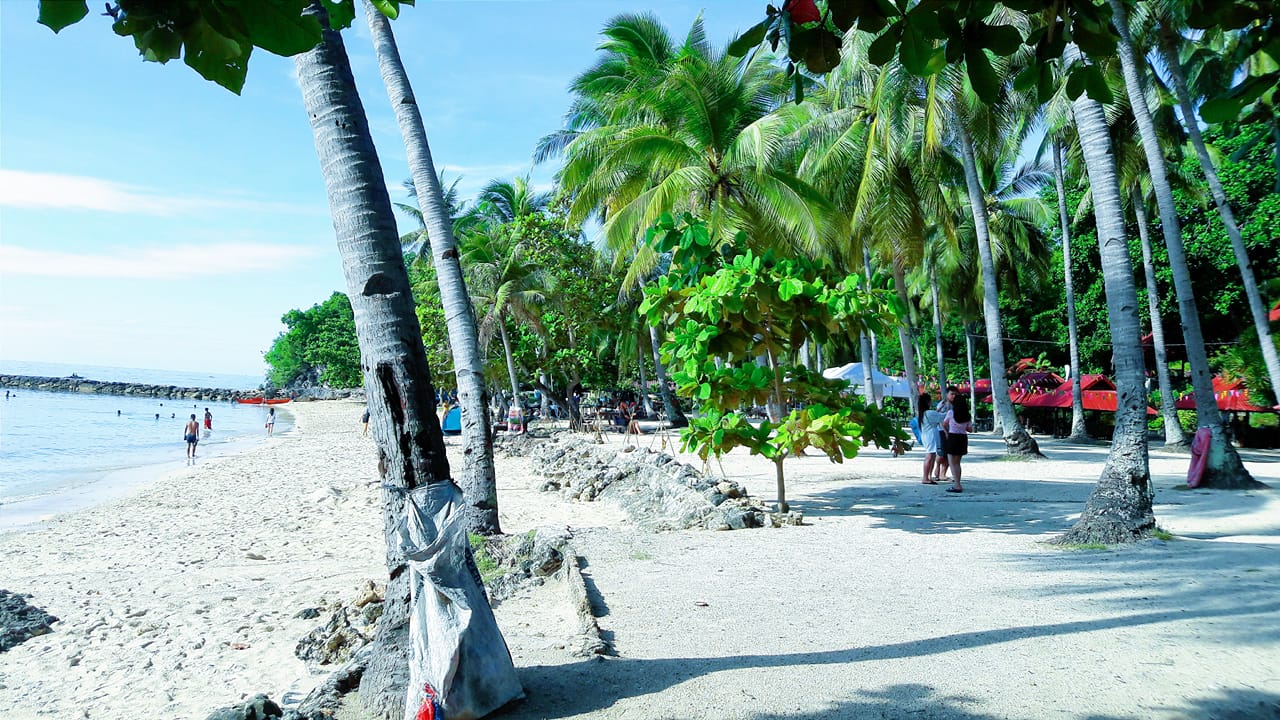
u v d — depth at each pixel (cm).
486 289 3525
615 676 503
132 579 1091
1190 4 296
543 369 3872
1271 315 1695
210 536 1437
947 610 628
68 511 1923
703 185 1988
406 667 476
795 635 578
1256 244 2542
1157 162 1509
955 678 477
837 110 2275
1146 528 858
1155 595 640
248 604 909
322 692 508
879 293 1036
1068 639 541
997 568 773
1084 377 3253
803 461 2011
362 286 481
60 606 938
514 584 830
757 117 2130
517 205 3831
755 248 2047
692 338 1023
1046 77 271
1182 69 1905
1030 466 1791
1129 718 414
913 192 2175
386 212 493
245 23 204
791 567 812
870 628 588
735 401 1062
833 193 2380
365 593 812
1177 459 1891
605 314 3541
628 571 819
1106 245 902
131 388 12294
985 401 4053
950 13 257
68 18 184
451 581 450
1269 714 414
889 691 460
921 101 2017
